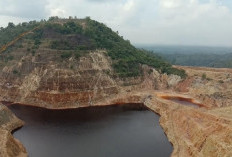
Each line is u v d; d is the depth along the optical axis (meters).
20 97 132.50
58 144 87.19
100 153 81.44
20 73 138.50
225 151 63.84
